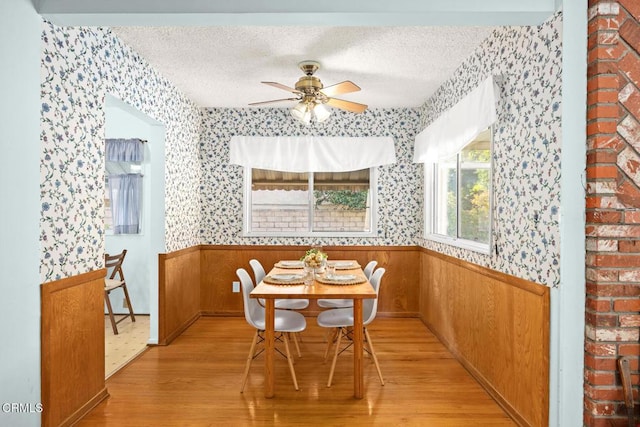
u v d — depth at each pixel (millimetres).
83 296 2438
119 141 4715
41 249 2072
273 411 2506
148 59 3312
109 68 2764
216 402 2625
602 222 1933
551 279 2072
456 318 3457
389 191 4875
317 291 2666
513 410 2408
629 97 1944
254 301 3188
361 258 4836
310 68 3375
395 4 2035
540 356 2127
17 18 1928
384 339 3947
